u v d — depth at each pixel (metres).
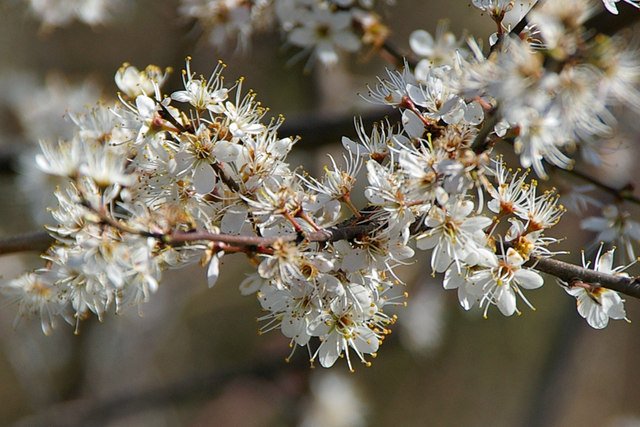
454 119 0.53
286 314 0.53
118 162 0.52
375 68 1.02
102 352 1.04
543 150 0.51
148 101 0.54
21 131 0.94
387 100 0.55
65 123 0.93
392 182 0.53
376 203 0.53
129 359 1.05
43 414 0.97
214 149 0.53
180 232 0.52
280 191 0.53
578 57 0.50
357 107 0.70
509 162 0.70
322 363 0.54
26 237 0.58
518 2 0.59
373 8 0.68
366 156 0.55
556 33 0.50
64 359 1.03
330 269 0.53
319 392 1.00
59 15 0.77
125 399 0.98
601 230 0.61
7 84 0.97
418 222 0.53
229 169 0.54
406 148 0.53
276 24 0.69
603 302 0.54
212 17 0.66
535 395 1.05
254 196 0.53
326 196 0.54
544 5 0.51
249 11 0.66
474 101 0.53
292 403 1.01
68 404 0.98
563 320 1.05
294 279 0.53
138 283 0.53
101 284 0.53
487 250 0.53
